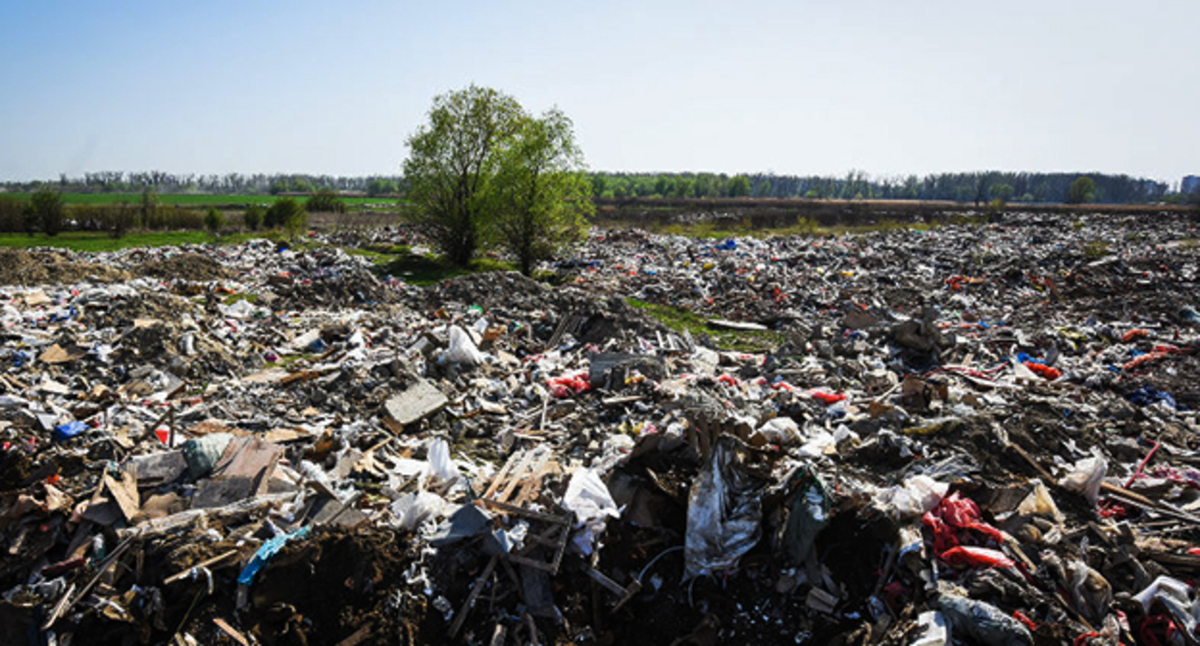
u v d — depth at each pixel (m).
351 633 6.25
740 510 7.26
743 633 6.73
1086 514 7.78
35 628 6.08
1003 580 6.47
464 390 13.09
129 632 6.18
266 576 6.50
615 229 48.69
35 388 11.51
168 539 6.82
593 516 7.24
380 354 14.59
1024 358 15.16
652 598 7.05
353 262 28.62
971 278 26.66
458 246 30.69
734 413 9.98
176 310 16.72
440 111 29.39
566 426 11.20
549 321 18.41
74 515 7.12
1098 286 23.98
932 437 9.30
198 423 10.38
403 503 7.63
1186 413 11.71
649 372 13.52
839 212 68.00
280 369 14.02
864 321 18.12
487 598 6.71
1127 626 6.16
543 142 27.95
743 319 21.14
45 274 21.64
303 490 7.95
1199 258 28.42
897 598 6.61
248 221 48.12
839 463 8.76
